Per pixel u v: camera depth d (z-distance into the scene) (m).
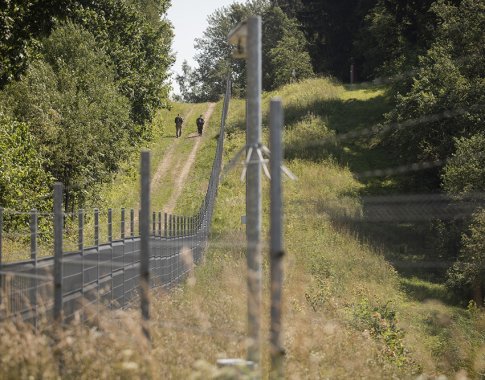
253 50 19.27
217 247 71.31
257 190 19.17
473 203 80.25
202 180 127.06
